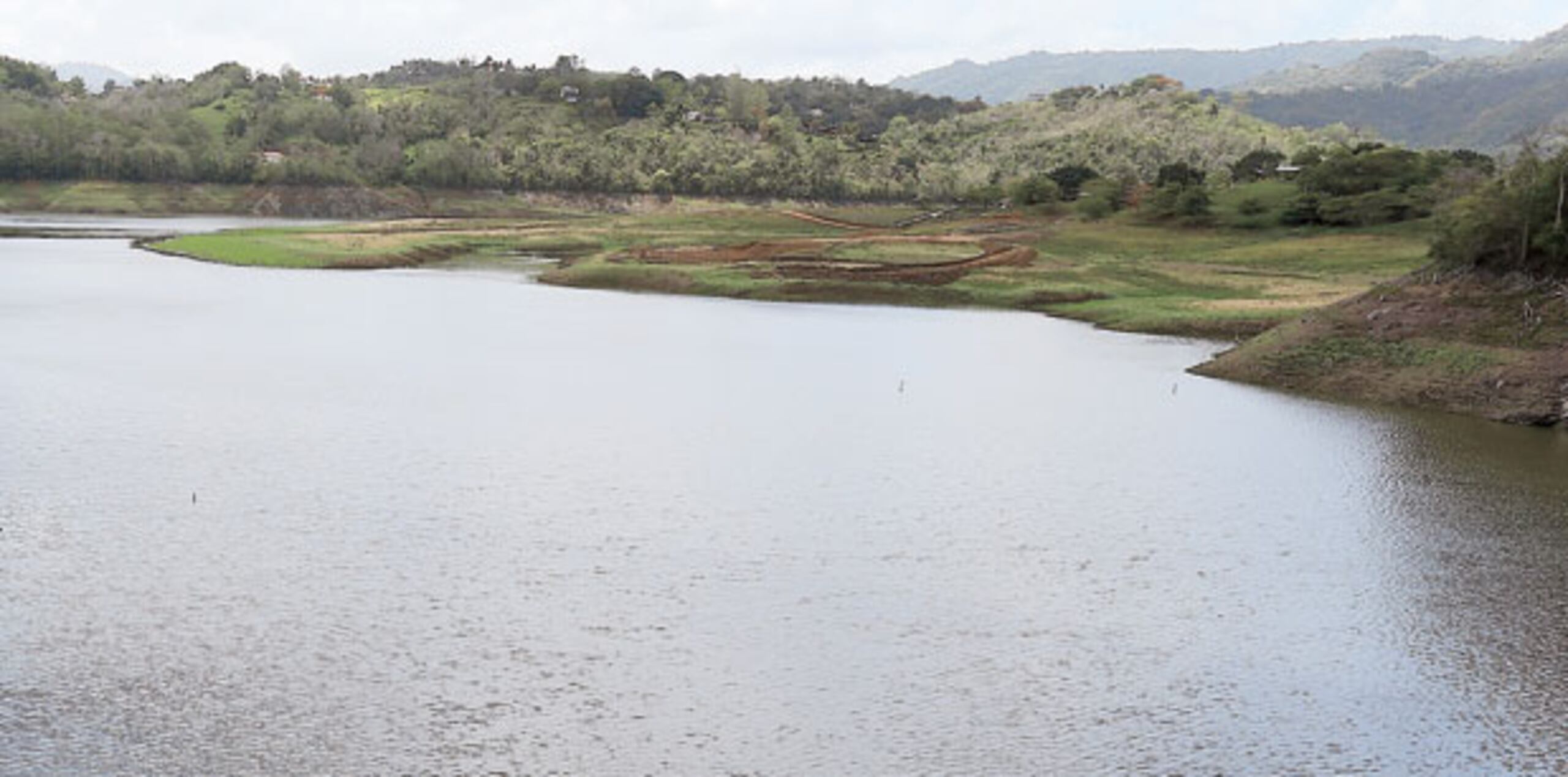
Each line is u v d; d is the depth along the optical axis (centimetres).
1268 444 5778
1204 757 2733
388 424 5769
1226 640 3369
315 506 4372
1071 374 7812
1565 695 3067
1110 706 2962
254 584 3575
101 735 2669
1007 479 5044
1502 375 6762
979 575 3847
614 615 3428
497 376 7194
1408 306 7781
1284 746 2789
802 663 3153
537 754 2656
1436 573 3944
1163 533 4334
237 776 2528
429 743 2686
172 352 7712
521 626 3328
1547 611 3625
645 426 5903
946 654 3231
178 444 5241
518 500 4534
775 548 4059
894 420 6203
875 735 2792
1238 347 8206
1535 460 5538
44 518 4125
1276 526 4431
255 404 6128
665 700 2922
